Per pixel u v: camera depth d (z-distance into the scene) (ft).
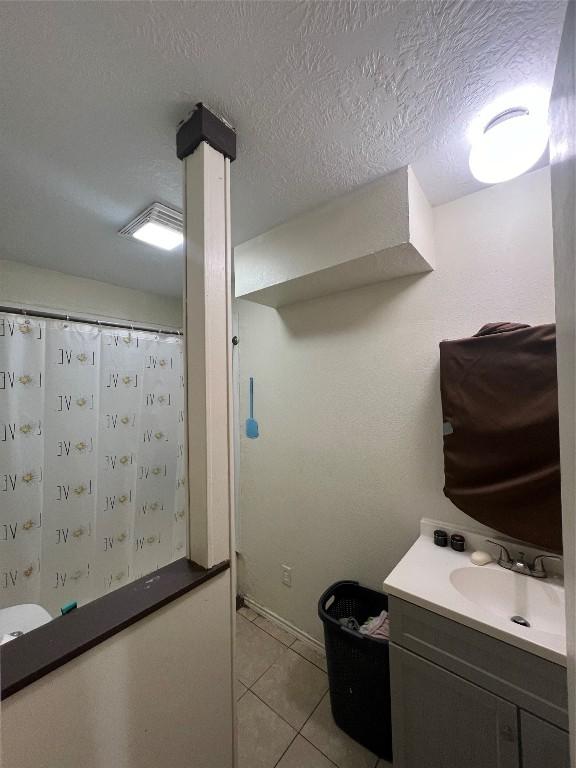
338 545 5.55
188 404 2.98
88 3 2.03
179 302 8.80
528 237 3.97
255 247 5.32
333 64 2.49
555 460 3.50
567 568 1.75
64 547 5.76
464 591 3.77
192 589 2.75
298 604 6.09
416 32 2.29
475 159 3.24
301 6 2.11
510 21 2.21
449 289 4.48
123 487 6.59
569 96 1.49
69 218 4.61
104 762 2.25
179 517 7.48
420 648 3.33
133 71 2.49
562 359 1.77
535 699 2.72
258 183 3.95
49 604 5.61
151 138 3.19
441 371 4.27
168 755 2.63
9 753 1.84
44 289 6.47
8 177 3.71
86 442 6.01
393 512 4.96
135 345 6.80
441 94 2.78
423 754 3.34
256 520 6.81
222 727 3.06
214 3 2.06
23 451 5.20
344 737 4.31
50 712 2.00
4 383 5.04
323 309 5.71
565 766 2.58
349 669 4.25
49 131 3.05
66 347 5.79
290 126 3.09
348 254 4.22
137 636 2.42
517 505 3.74
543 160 3.79
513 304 4.06
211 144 2.89
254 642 5.97
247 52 2.39
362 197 4.09
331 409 5.62
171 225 4.78
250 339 6.91
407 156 3.55
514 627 2.88
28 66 2.42
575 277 1.39
